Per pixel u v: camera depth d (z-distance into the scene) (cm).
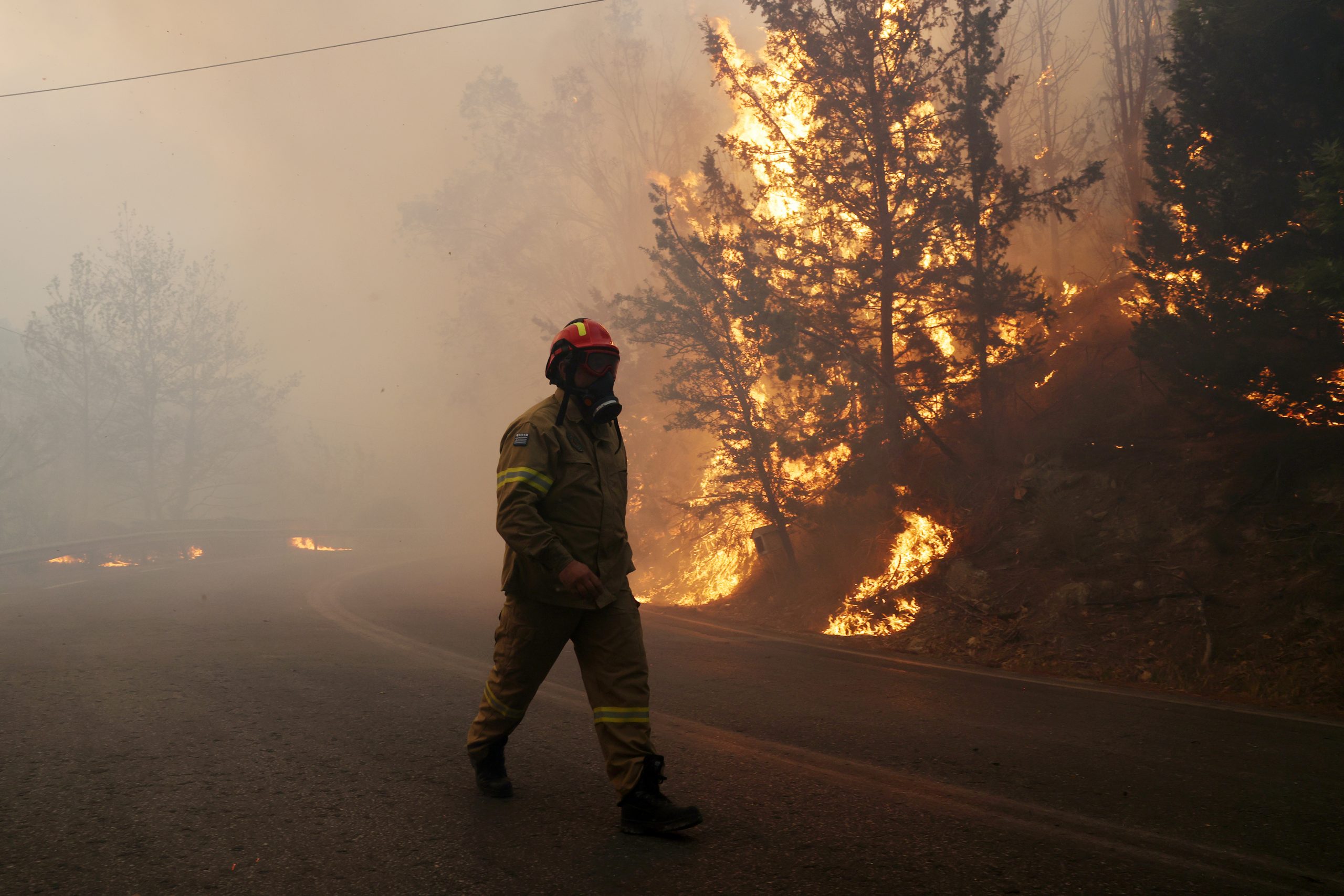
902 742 446
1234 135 833
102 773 363
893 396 1129
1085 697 593
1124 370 1121
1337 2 748
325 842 284
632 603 317
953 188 1119
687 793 348
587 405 320
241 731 440
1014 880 261
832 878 259
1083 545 895
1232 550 788
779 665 720
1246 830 313
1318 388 795
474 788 347
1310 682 618
